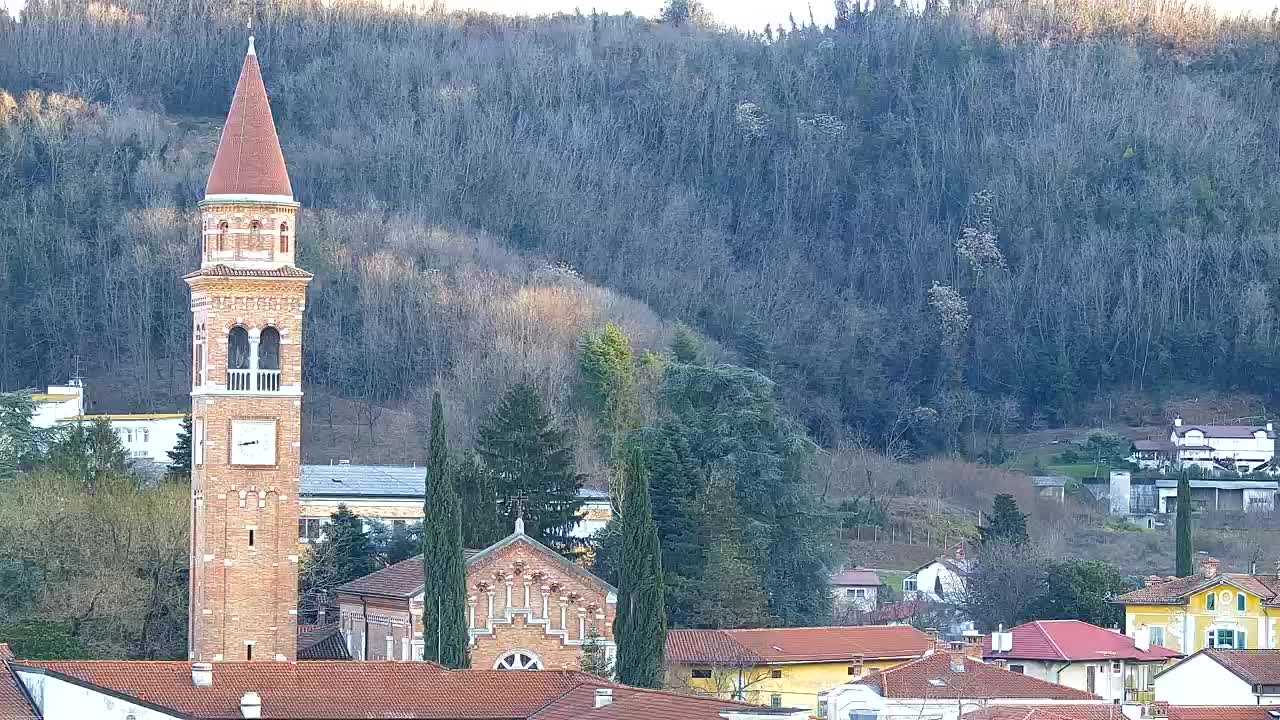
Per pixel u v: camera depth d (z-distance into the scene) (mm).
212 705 188375
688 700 177875
